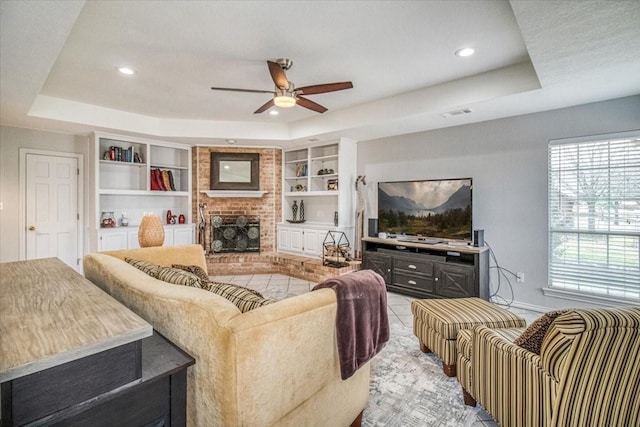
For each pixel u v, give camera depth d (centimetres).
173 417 108
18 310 110
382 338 183
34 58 244
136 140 539
